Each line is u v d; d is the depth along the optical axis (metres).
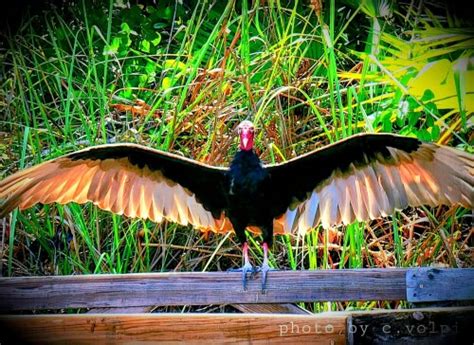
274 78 7.17
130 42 8.47
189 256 7.00
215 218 5.75
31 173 5.40
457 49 7.08
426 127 7.72
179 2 8.76
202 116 7.02
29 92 7.87
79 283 5.20
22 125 7.07
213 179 5.64
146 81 7.91
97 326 5.14
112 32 8.85
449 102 7.01
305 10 8.91
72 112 7.25
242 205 5.53
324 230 6.48
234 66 7.41
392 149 5.48
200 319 5.12
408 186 5.52
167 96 7.29
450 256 6.57
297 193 5.70
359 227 6.53
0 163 7.43
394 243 6.96
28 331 5.15
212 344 5.12
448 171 5.38
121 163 5.61
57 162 5.42
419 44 7.22
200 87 7.37
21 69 7.79
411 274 5.22
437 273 5.23
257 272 5.23
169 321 5.13
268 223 5.60
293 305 5.38
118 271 6.42
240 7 9.21
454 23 7.92
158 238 6.97
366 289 5.21
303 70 7.70
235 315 5.13
